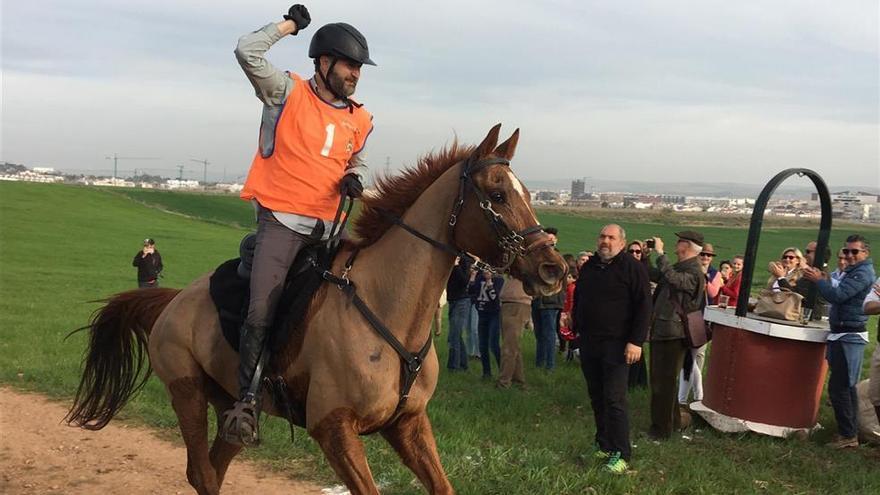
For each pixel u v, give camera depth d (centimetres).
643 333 603
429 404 803
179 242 3950
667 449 667
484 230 358
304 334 379
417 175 392
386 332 365
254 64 369
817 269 730
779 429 717
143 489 550
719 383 750
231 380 421
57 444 648
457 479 545
